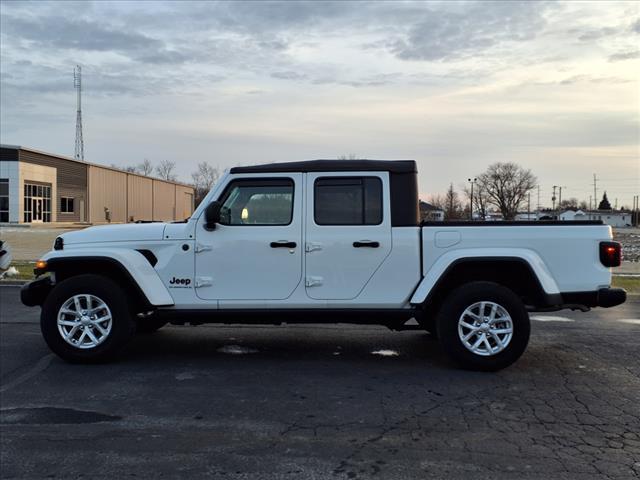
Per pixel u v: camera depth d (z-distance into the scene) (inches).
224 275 230.2
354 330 311.4
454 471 137.5
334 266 227.8
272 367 231.6
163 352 257.0
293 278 228.7
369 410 180.4
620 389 202.2
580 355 252.8
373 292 227.3
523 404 186.1
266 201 232.4
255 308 229.8
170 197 2623.0
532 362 240.1
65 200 1748.3
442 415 175.8
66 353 229.1
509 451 149.0
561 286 223.1
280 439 156.9
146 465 140.6
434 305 238.1
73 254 228.7
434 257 225.9
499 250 222.4
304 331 307.7
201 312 230.8
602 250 223.1
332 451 149.0
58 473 136.3
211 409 180.9
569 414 176.7
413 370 227.3
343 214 229.6
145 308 240.1
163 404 185.5
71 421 170.1
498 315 221.9
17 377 215.2
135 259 229.6
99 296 228.4
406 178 229.8
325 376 218.5
